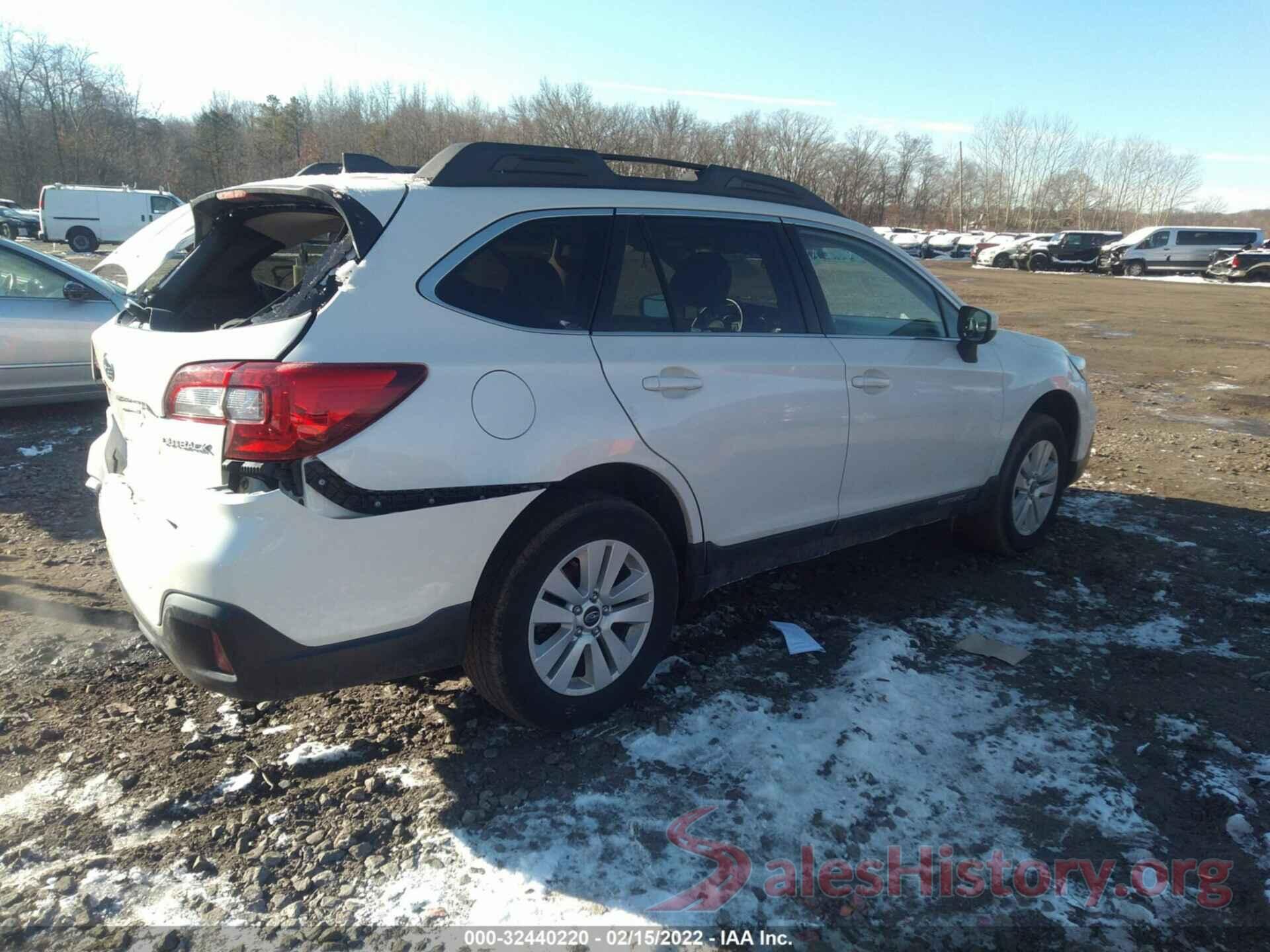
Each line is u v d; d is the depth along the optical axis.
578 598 3.05
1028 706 3.39
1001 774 2.98
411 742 3.13
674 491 3.29
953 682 3.57
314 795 2.84
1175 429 8.59
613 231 3.25
